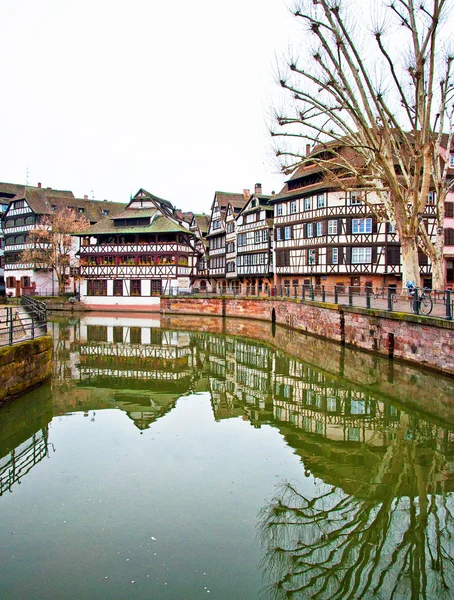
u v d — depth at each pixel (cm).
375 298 1820
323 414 1065
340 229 3222
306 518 612
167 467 771
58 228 4569
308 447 862
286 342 2214
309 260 3466
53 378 1505
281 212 3800
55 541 557
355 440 895
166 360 1870
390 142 1517
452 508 643
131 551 537
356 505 648
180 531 579
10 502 653
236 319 3578
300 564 515
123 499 661
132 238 4566
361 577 497
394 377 1330
